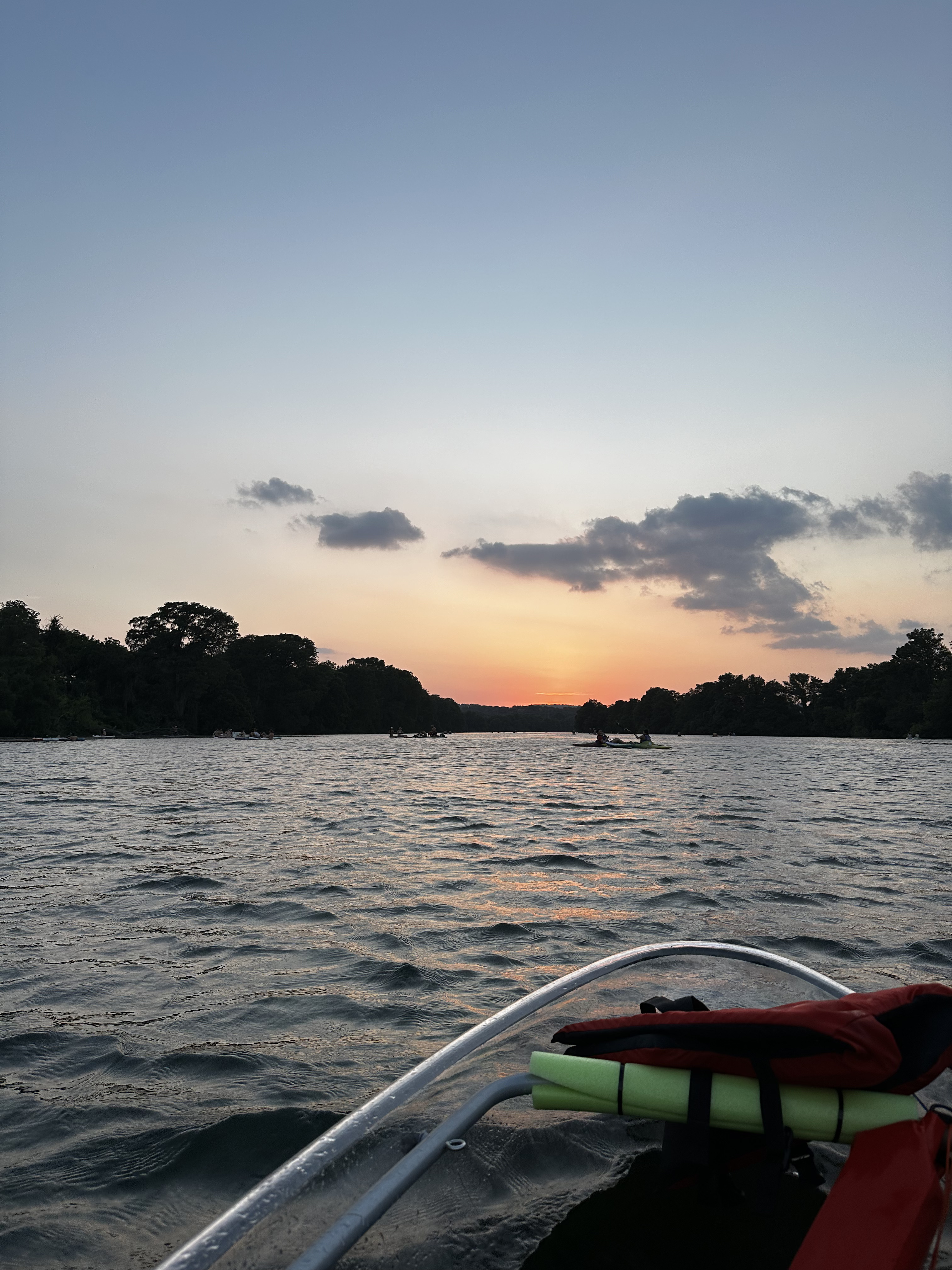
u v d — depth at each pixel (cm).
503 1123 198
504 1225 173
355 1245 156
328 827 1296
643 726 16662
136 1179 286
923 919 678
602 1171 193
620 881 846
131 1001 474
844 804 1819
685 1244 175
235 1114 332
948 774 3184
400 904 729
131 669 9138
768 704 13725
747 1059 170
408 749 6331
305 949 585
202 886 808
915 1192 148
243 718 9806
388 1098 205
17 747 5891
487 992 493
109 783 2347
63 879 844
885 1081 163
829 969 539
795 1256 163
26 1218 263
